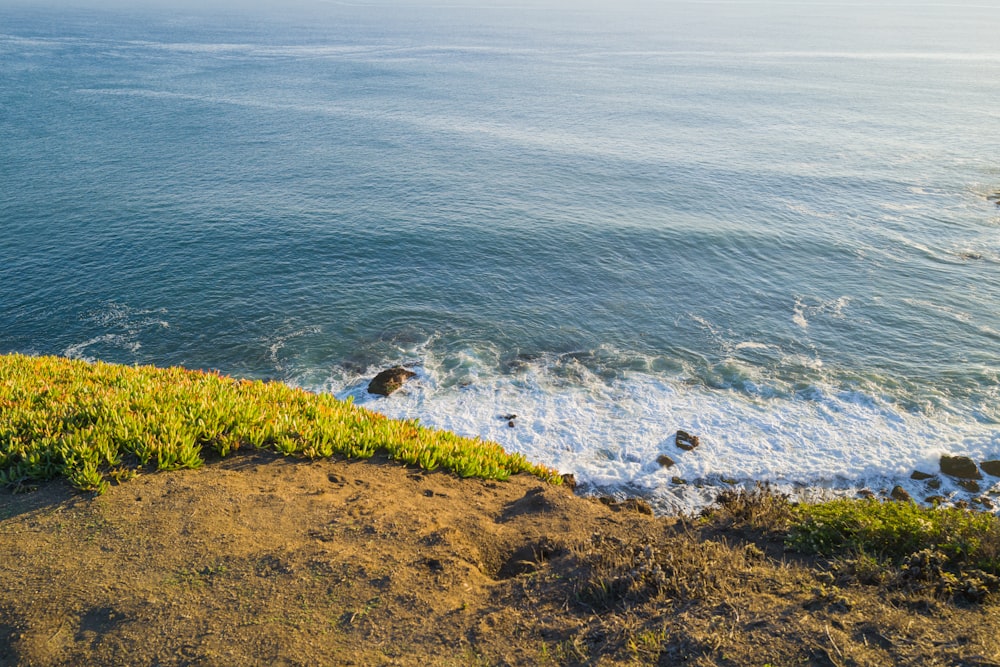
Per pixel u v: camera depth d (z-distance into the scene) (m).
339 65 154.50
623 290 35.81
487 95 110.81
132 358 28.80
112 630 7.61
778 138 77.88
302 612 7.99
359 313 32.69
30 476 11.00
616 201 52.53
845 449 21.20
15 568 8.72
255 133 76.81
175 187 53.91
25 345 29.61
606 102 104.69
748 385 25.81
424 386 25.89
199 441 12.87
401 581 8.66
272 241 42.38
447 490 12.74
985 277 37.25
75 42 196.88
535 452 21.14
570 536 10.45
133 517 10.07
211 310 32.94
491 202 51.62
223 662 7.12
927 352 28.62
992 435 21.78
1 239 41.38
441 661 7.12
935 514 10.02
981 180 58.50
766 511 10.52
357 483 12.31
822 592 7.75
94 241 41.66
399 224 45.81
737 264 39.53
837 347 29.16
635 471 20.06
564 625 7.64
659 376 26.61
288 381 26.75
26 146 65.69
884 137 77.81
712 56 186.62
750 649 6.79
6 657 7.21
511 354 28.61
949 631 6.96
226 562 9.02
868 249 41.75
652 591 8.05
